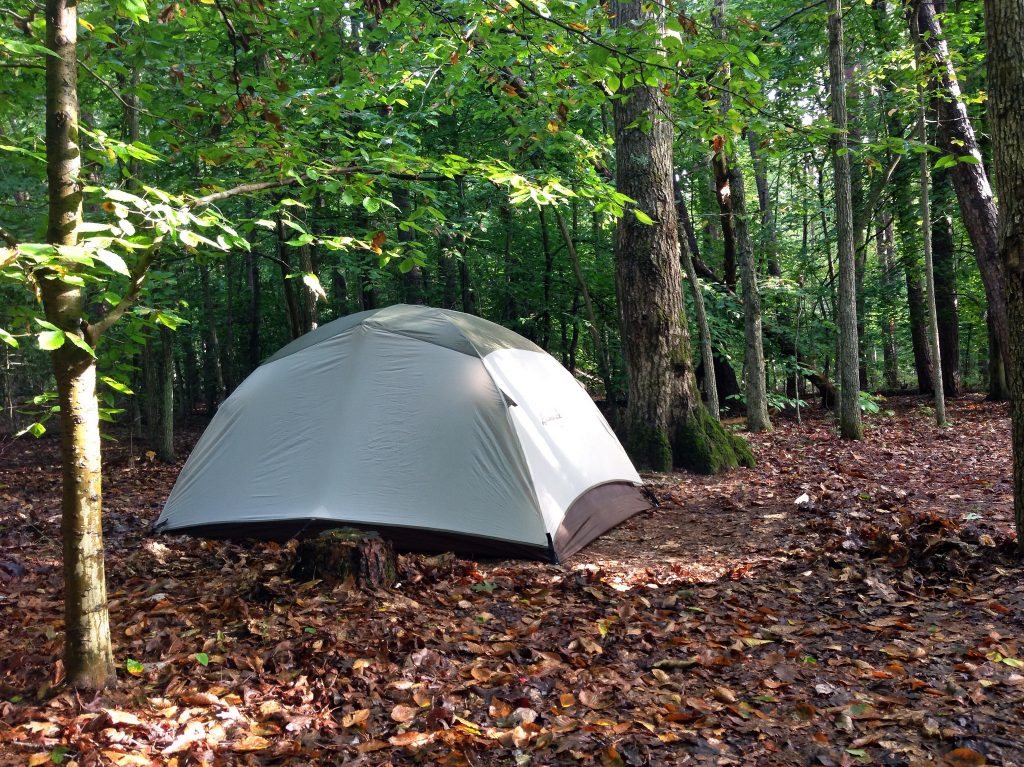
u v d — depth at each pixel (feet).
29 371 38.75
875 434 41.34
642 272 32.53
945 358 60.23
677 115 17.60
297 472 20.13
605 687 11.31
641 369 32.68
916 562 16.46
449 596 15.85
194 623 14.16
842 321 39.86
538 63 16.02
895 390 69.26
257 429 21.06
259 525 19.79
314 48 18.24
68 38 9.91
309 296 37.42
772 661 12.12
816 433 43.27
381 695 11.08
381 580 15.98
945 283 59.36
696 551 19.88
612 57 13.52
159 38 15.46
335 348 21.43
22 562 18.71
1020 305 15.56
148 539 20.80
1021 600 13.83
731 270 55.11
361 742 9.82
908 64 39.14
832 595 15.20
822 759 9.12
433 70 21.12
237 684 11.41
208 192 12.86
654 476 31.04
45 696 10.60
